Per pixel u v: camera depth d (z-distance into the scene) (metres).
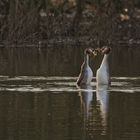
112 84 29.38
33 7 58.22
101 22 58.75
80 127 20.30
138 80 30.64
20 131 19.78
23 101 24.61
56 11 59.31
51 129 20.05
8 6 59.19
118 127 20.30
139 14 63.25
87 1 60.66
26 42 57.47
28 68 36.25
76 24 59.62
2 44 57.06
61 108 23.23
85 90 27.50
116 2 59.88
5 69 35.66
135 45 56.44
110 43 58.03
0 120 21.30
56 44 57.25
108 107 23.44
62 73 33.53
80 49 51.72
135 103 24.11
